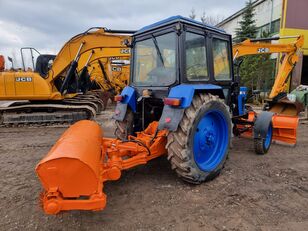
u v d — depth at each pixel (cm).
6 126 822
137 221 283
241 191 353
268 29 2056
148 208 309
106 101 1352
